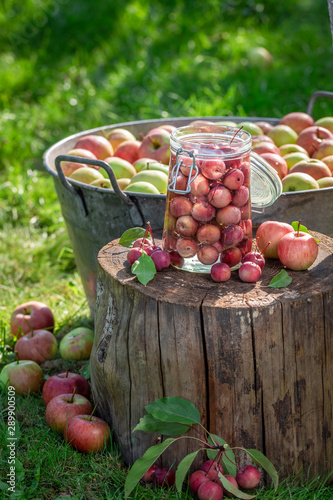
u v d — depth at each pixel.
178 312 1.78
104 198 2.41
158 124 3.29
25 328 2.78
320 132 2.93
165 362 1.84
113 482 1.98
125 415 2.00
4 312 3.09
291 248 1.92
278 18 6.92
